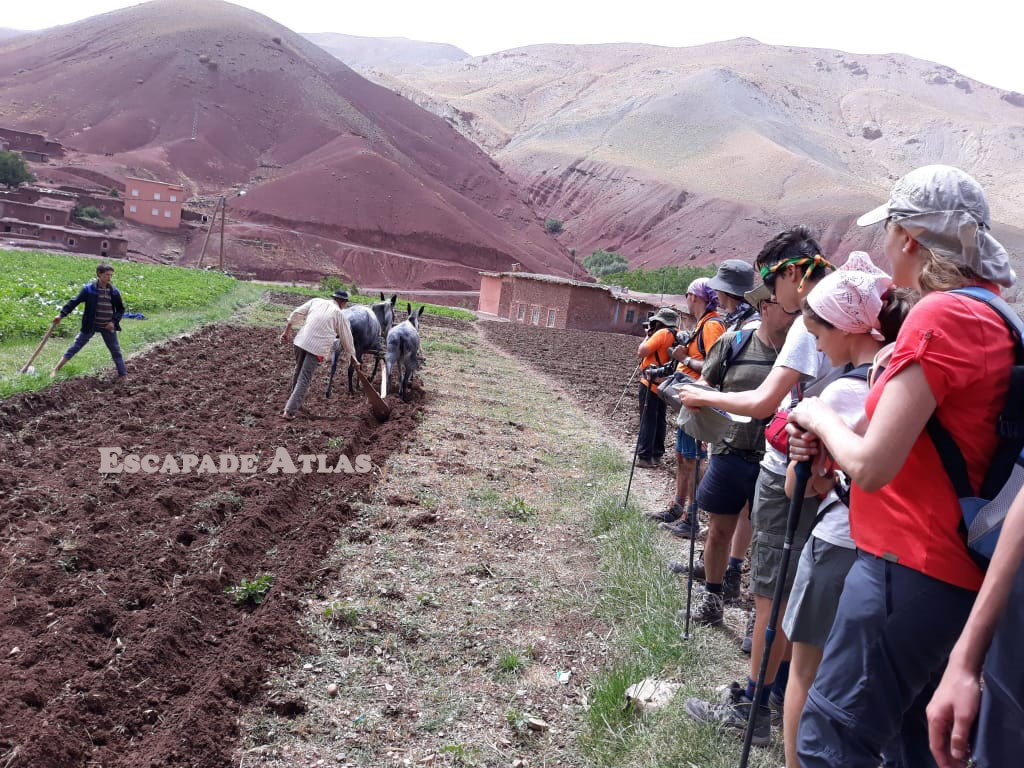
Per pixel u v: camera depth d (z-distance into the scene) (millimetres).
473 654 5523
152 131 171625
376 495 8547
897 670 2652
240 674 4828
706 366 5688
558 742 4645
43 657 4695
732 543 6484
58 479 7801
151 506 7152
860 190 192500
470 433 12359
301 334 11555
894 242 2836
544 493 9414
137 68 189375
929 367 2436
